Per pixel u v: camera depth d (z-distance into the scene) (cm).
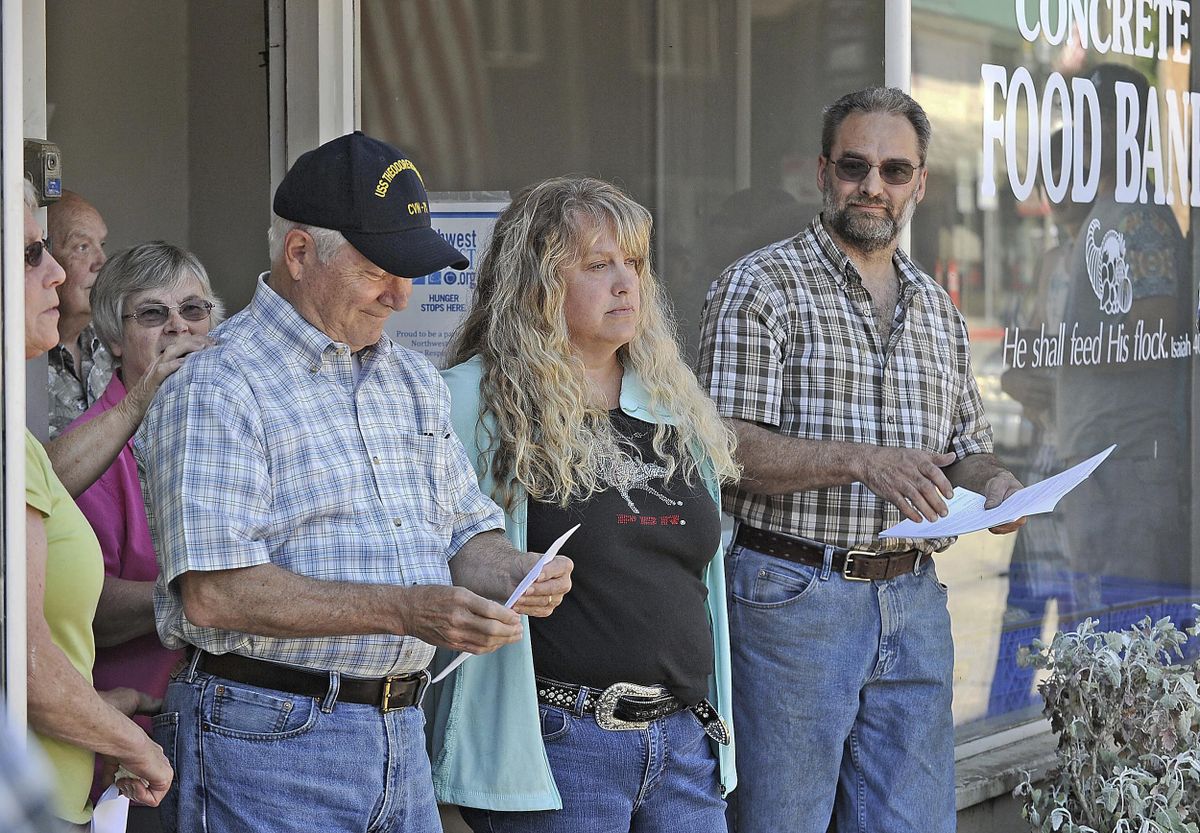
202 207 1162
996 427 983
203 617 477
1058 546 1029
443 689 600
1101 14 1044
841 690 712
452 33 923
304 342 504
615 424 612
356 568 498
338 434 504
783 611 707
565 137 941
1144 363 1095
